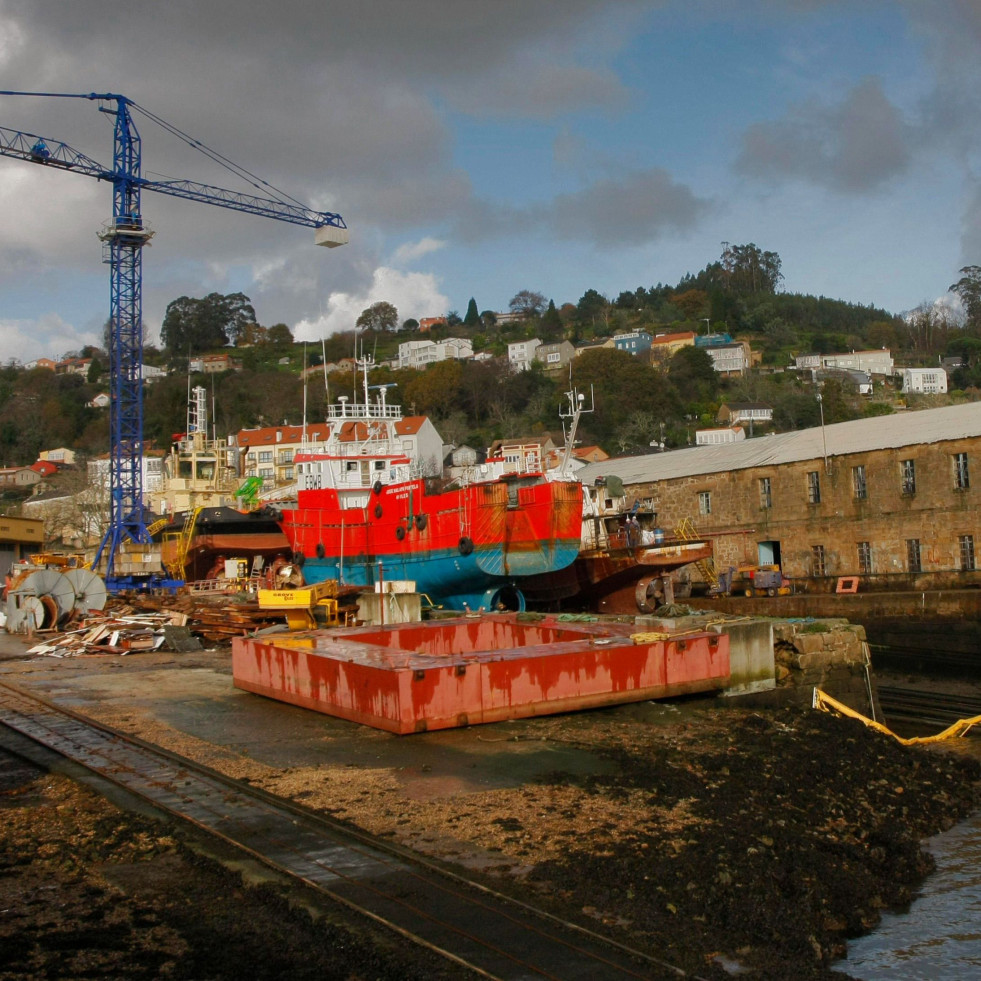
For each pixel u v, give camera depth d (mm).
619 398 110000
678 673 18875
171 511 63000
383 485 38500
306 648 18594
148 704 18719
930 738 21016
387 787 12516
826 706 21250
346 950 7883
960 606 29375
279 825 10922
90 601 35031
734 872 9859
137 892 9211
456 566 33281
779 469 41281
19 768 13836
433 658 16969
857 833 12383
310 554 40438
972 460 33594
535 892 9094
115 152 61969
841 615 32625
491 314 191375
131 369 60812
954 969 9094
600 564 33969
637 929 8484
